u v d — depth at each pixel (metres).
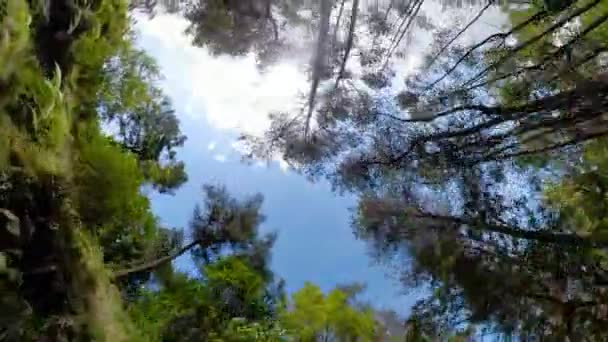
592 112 6.69
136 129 9.16
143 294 8.12
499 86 8.88
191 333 7.91
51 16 7.32
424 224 7.61
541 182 8.30
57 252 6.29
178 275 8.29
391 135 9.01
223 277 8.23
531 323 7.16
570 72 7.48
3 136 5.80
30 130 6.16
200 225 8.71
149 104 9.27
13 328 5.74
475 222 7.43
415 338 7.65
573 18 7.92
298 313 8.74
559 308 7.09
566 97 6.76
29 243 6.06
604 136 7.18
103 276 6.89
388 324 8.91
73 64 7.50
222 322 8.14
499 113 7.47
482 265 7.18
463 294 7.36
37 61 6.57
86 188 6.78
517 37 9.20
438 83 9.49
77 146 6.98
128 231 8.15
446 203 7.88
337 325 8.73
